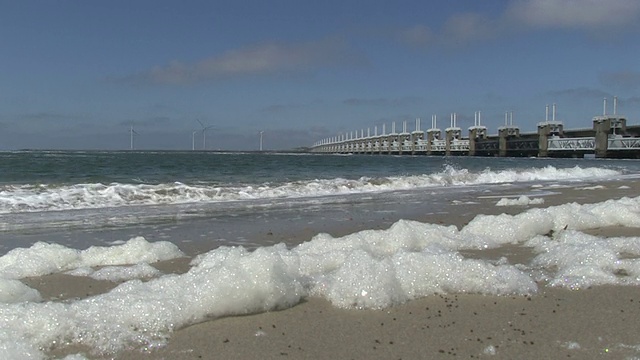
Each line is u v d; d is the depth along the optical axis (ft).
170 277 11.29
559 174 67.51
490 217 19.24
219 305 10.02
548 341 8.68
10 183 39.58
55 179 47.39
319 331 9.29
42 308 9.20
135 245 15.97
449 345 8.59
